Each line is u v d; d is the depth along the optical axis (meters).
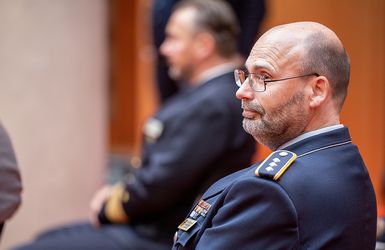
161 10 7.12
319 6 9.81
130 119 14.02
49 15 7.01
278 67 2.89
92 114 7.58
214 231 2.83
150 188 5.23
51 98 7.07
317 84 2.89
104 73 7.83
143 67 11.99
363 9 10.01
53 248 5.31
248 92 2.96
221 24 5.54
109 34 13.76
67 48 7.21
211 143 5.17
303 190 2.77
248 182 2.79
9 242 6.84
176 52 5.58
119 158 12.80
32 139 6.93
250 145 5.36
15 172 3.68
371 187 3.03
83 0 7.39
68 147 7.27
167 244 5.31
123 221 5.54
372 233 2.97
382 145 10.28
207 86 5.37
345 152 2.95
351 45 9.98
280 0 9.71
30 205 6.95
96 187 7.69
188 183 5.20
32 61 6.89
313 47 2.89
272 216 2.72
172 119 5.27
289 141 2.98
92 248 5.29
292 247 2.71
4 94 6.70
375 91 10.20
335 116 2.98
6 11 6.70
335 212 2.79
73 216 7.38
